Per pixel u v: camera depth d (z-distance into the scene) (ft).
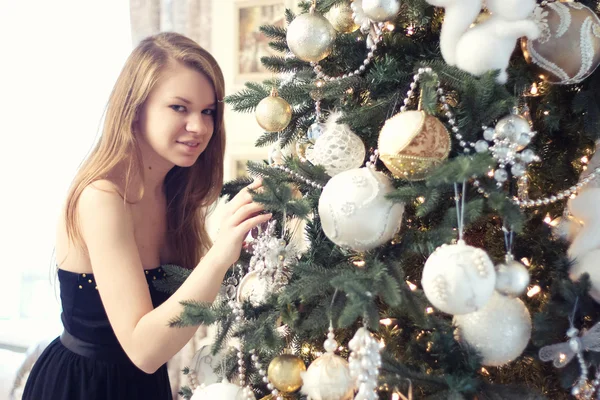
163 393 4.09
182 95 3.52
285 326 2.72
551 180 2.66
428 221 2.65
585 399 2.33
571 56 2.26
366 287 2.06
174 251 4.37
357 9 2.62
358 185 2.21
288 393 2.64
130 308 3.13
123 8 7.56
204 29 6.96
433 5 2.45
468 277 1.95
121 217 3.36
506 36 2.16
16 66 7.88
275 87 2.82
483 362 2.23
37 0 7.78
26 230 7.76
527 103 2.63
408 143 2.17
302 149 3.06
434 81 2.22
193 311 2.40
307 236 2.88
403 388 2.29
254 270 2.82
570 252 2.38
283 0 6.63
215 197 4.38
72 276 3.75
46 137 7.79
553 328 2.24
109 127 3.67
